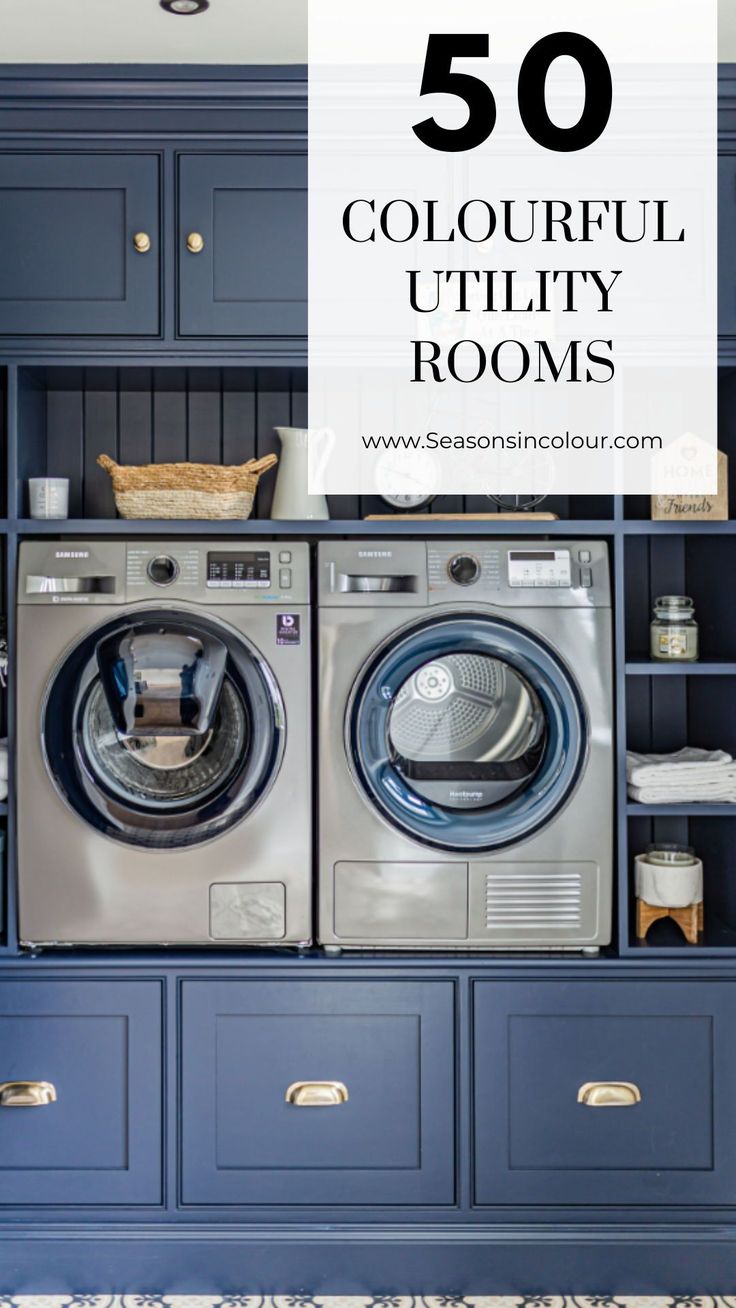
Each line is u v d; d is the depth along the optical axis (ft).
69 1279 9.35
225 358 9.60
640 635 11.10
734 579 9.93
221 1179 9.41
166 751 9.59
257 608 9.53
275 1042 9.45
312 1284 9.36
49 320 9.59
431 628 9.46
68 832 9.50
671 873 9.68
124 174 9.59
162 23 9.18
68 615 9.50
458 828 9.52
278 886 9.54
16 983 9.45
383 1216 9.42
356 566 9.57
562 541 9.68
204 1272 9.36
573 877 9.57
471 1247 9.37
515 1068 9.46
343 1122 9.43
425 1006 9.45
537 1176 9.45
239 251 9.59
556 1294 9.37
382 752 9.48
